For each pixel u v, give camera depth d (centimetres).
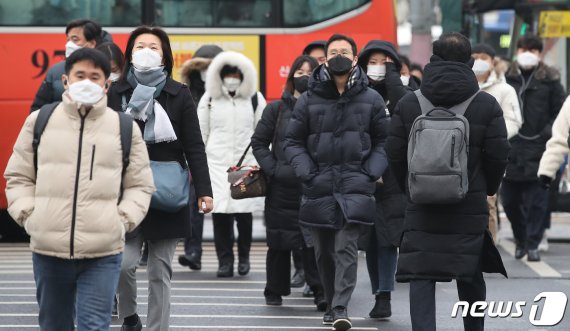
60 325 1642
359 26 4088
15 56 4016
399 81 2480
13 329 2278
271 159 2555
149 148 1975
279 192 2548
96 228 1566
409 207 1877
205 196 1997
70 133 1575
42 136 1579
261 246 3859
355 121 2261
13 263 3356
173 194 1944
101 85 1598
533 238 3428
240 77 3097
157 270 1983
